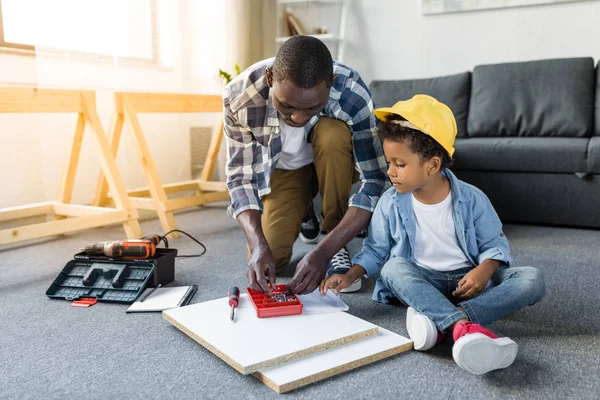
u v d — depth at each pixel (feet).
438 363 3.36
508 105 9.17
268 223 5.28
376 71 11.75
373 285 5.00
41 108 6.16
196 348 3.63
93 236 7.33
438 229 4.06
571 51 10.07
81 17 6.95
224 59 10.11
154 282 4.82
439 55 11.12
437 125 3.68
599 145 7.28
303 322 3.70
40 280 5.30
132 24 7.92
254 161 4.89
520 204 7.89
